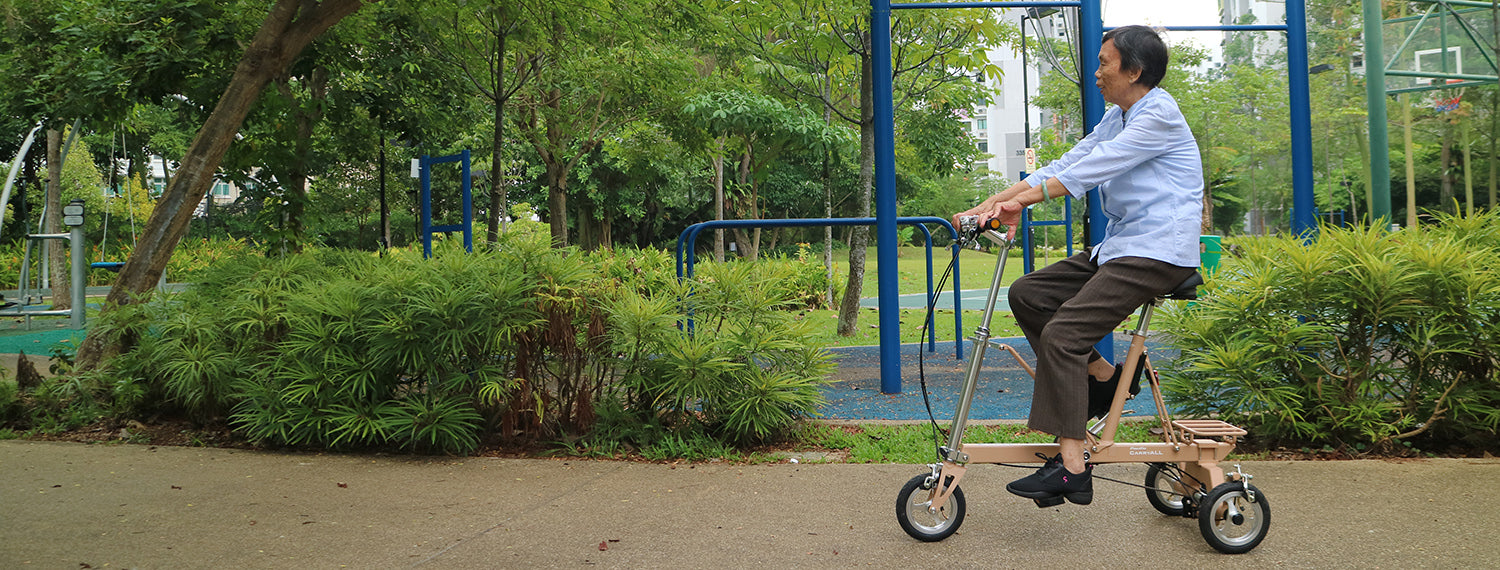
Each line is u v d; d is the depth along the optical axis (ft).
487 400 14.47
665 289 15.25
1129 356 9.71
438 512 10.98
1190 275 9.36
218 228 112.16
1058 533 9.96
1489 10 24.77
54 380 16.67
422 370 14.12
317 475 12.85
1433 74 25.21
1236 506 9.52
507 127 42.86
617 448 14.28
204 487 12.18
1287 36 20.15
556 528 10.33
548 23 24.91
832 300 45.32
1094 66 18.71
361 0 18.30
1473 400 13.00
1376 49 24.64
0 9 24.56
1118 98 9.62
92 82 21.11
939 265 87.66
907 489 9.60
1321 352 13.71
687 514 10.83
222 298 16.69
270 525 10.47
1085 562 9.05
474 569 9.02
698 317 15.12
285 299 15.33
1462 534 9.56
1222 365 13.53
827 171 45.57
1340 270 13.06
